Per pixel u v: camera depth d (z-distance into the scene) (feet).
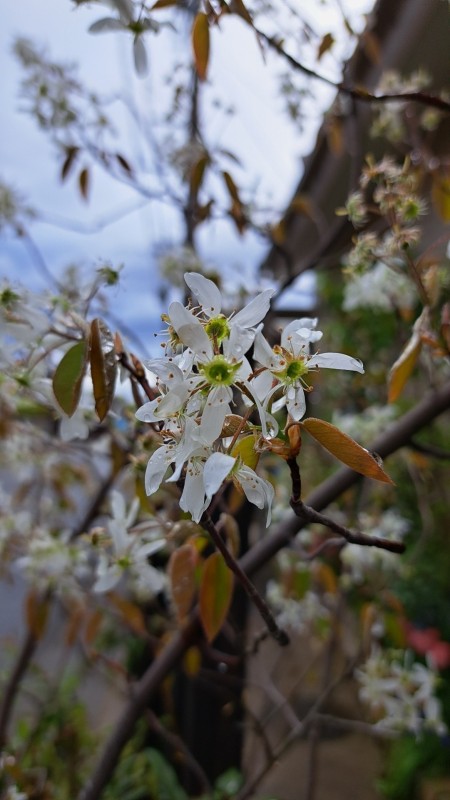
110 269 0.66
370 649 1.15
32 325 0.60
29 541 1.12
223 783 1.43
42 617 1.10
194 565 0.64
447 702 1.67
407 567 1.42
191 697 1.51
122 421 0.83
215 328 0.44
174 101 1.36
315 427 0.40
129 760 1.42
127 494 1.15
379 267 1.13
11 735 1.52
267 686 1.36
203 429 0.40
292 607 1.43
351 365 0.44
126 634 1.98
